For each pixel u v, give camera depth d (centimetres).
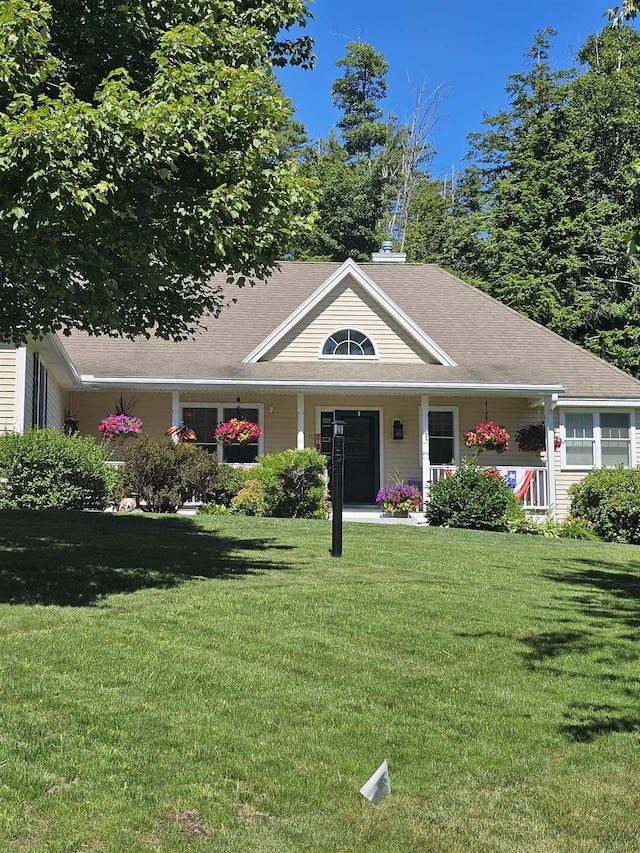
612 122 3219
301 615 743
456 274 3412
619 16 858
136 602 754
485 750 479
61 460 1503
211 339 1991
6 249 757
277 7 854
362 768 444
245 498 1627
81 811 378
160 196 730
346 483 1995
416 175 4806
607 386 2022
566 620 790
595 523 1739
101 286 768
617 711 549
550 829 387
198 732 473
